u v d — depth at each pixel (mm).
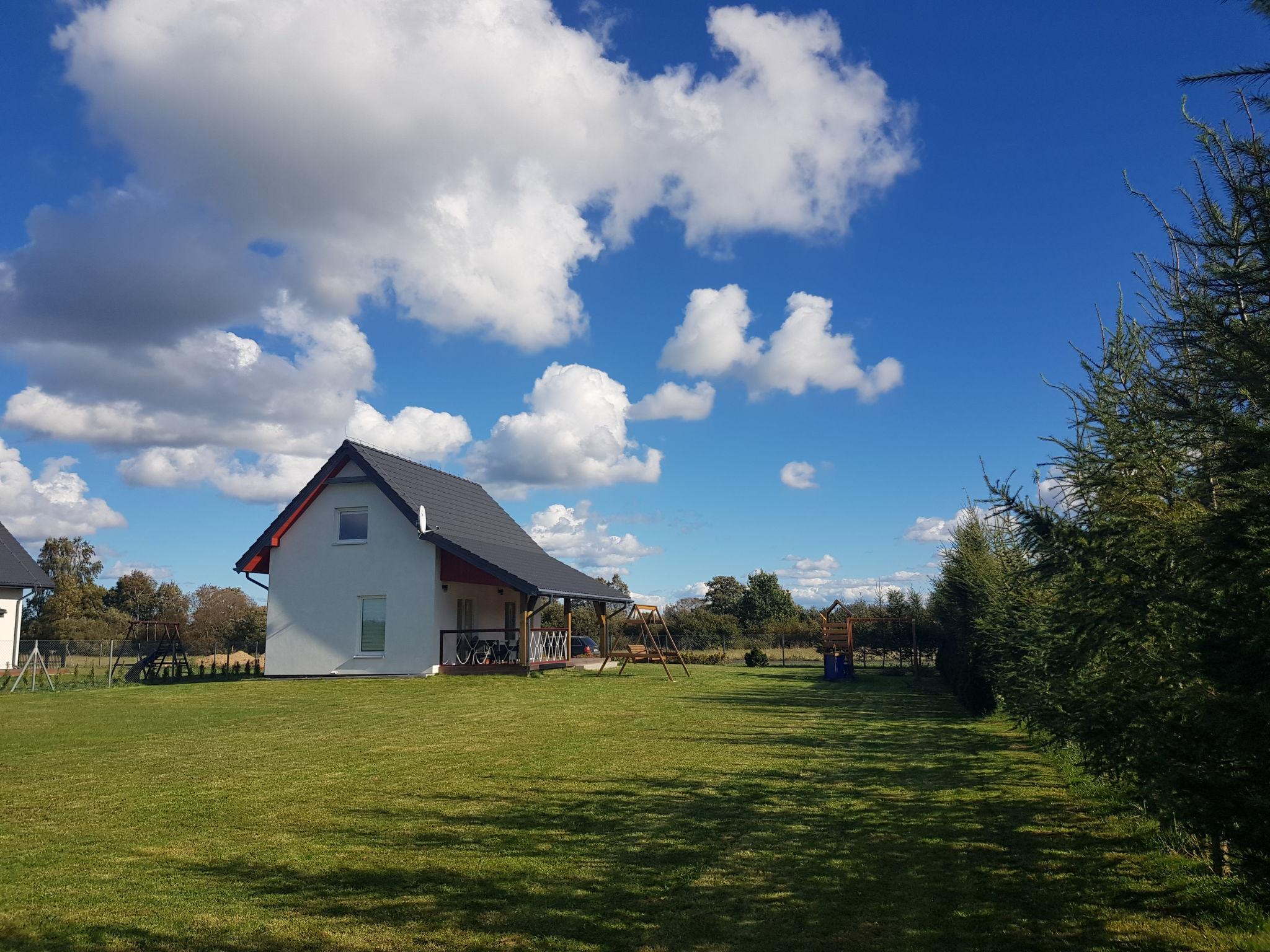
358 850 6523
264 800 8219
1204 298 3971
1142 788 4684
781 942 4816
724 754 10867
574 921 5129
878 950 4703
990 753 10883
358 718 14617
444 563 24062
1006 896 5496
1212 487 4785
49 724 13914
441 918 5168
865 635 30375
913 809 7812
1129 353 6082
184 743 11820
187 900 5461
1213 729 3934
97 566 57375
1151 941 4750
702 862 6238
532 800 8188
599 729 13141
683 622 43156
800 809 7832
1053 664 6242
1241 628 3715
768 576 62469
